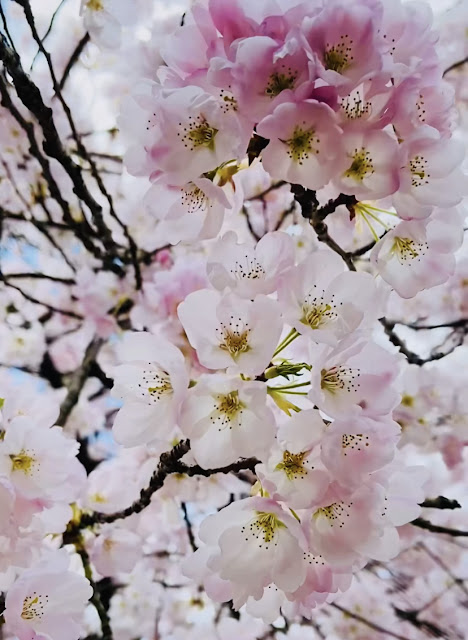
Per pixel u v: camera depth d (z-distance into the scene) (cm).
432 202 20
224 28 19
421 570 71
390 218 27
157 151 20
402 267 23
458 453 61
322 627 69
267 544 21
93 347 63
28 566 30
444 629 69
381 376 21
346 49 18
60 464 31
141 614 65
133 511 40
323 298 21
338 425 20
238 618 64
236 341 21
